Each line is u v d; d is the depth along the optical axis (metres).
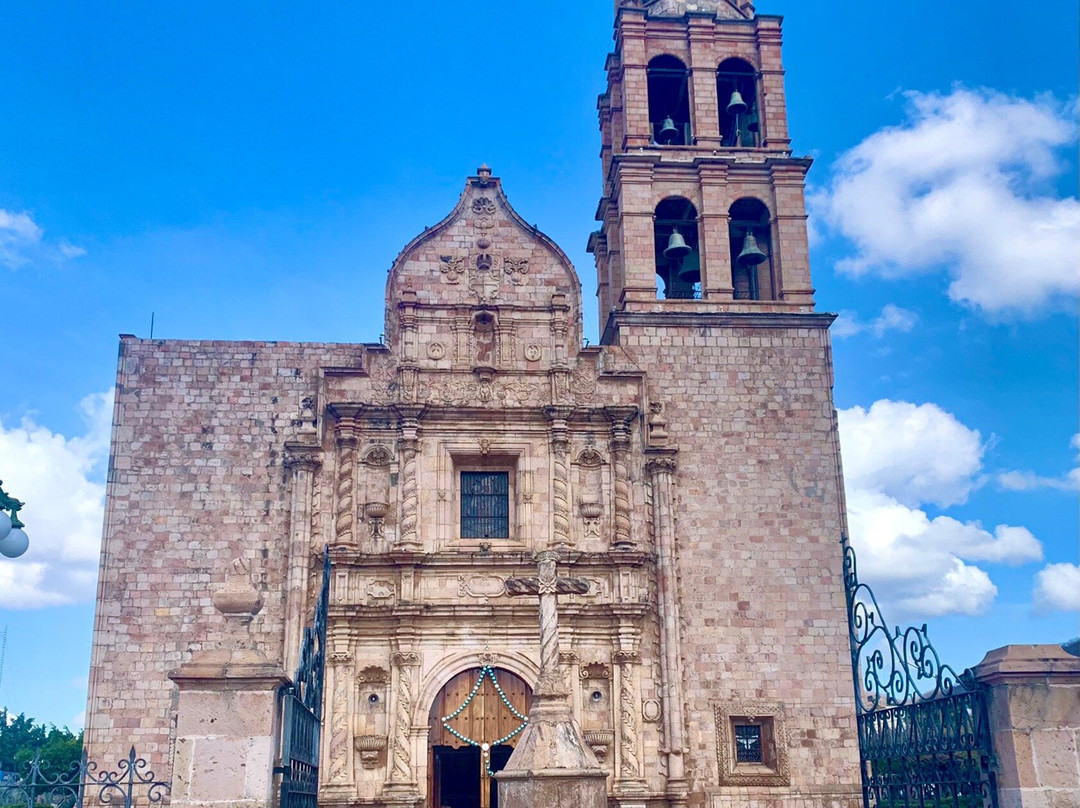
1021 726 13.17
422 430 32.56
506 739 30.25
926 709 15.55
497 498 33.19
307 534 30.97
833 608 32.16
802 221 36.03
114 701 29.62
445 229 34.91
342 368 32.78
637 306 34.69
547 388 33.56
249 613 14.37
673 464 32.81
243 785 12.95
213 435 32.25
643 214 35.69
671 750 30.05
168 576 30.84
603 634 31.20
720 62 38.31
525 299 34.47
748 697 31.16
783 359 34.53
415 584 30.92
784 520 32.91
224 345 33.16
